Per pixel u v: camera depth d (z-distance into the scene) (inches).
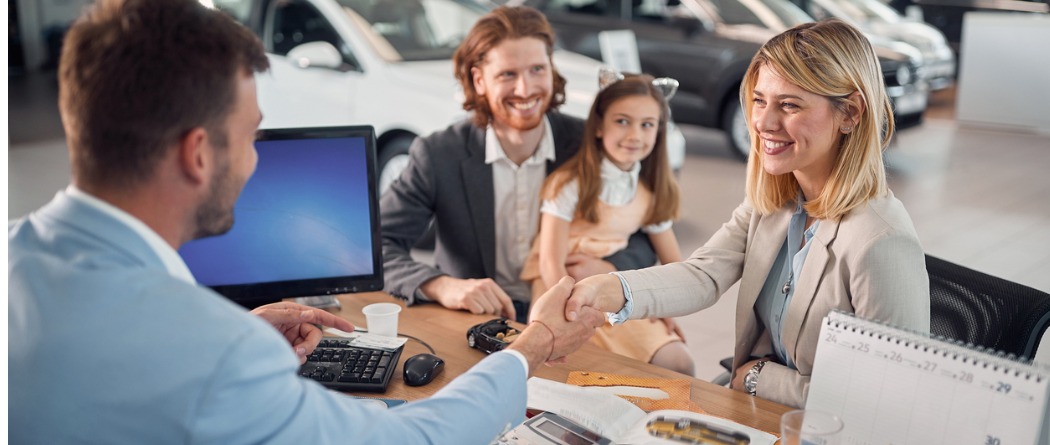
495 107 85.5
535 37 84.5
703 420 50.9
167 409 33.5
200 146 36.1
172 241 37.9
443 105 167.3
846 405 47.7
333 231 69.9
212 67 35.5
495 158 86.8
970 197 206.5
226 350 34.1
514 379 47.4
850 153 57.3
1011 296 62.5
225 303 36.5
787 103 56.8
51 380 34.3
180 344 33.9
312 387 38.4
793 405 59.1
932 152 256.5
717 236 70.6
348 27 178.5
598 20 249.9
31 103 341.1
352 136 69.2
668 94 88.2
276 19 185.5
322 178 69.2
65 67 35.0
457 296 75.7
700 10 241.8
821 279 59.3
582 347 67.5
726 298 140.7
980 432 43.4
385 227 86.5
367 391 59.2
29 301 35.0
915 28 277.6
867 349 47.3
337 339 65.4
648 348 83.4
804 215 62.9
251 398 34.4
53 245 35.8
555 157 89.7
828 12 272.4
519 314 88.7
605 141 86.3
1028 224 185.0
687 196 203.9
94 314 34.2
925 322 56.7
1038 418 41.7
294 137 68.4
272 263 69.2
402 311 75.7
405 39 182.9
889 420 46.3
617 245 87.8
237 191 39.2
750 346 66.9
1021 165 240.5
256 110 38.9
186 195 36.9
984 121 294.7
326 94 179.8
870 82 56.3
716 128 241.8
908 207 198.4
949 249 169.3
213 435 33.8
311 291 70.1
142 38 34.2
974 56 292.0
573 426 51.7
